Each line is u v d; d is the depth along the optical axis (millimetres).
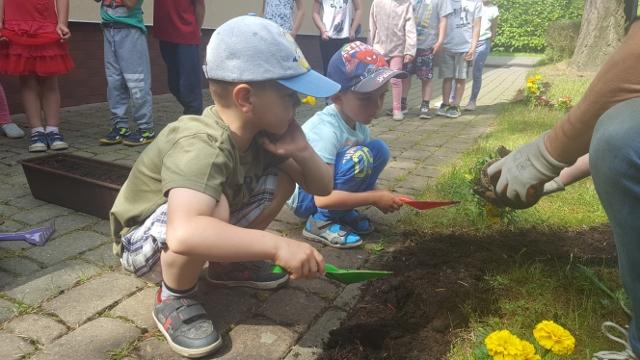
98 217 2814
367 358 1662
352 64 2383
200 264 1705
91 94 6199
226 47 1553
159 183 1710
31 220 2771
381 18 5742
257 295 2072
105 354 1703
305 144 1884
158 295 1872
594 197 3014
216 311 1956
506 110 6281
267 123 1633
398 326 1837
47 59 3994
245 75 1537
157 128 5188
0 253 2391
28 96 4051
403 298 2021
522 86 9375
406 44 5668
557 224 2682
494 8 6512
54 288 2094
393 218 2869
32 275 2199
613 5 10031
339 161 2473
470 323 1834
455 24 5961
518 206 1844
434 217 2764
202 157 1525
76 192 2842
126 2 4074
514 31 19891
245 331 1838
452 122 5863
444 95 6270
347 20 6383
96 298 2027
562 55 13773
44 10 4020
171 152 1586
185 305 1770
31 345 1737
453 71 6121
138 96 4336
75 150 4234
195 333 1695
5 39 3873
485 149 4254
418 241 2539
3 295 2031
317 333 1834
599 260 2273
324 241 2537
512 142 4488
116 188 2625
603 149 1294
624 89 1287
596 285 2012
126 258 1812
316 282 2172
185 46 4590
